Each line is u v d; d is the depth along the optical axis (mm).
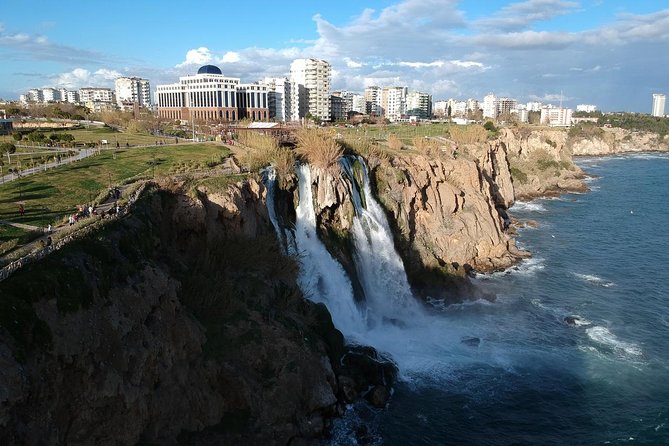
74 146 94438
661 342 55938
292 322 44969
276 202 60125
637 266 81000
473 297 69188
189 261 46500
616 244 93125
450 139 132000
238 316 42625
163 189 48969
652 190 148750
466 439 40844
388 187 76500
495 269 80125
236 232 51406
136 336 33281
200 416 36281
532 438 41062
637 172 187250
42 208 50688
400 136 146875
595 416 43688
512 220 108500
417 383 47656
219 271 45656
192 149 90438
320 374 42250
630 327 59594
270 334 42156
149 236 41906
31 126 142750
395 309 65688
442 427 42000
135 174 66562
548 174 155625
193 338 37812
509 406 44812
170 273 41938
